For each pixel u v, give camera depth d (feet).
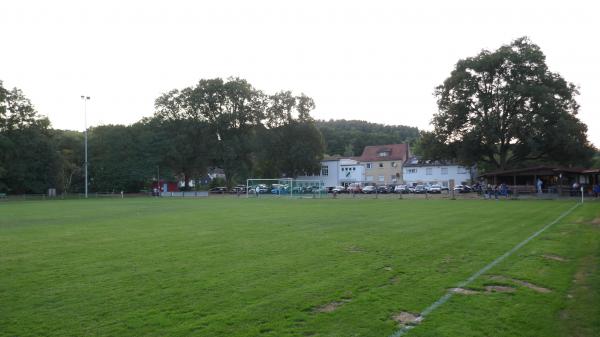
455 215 75.66
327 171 299.79
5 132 212.64
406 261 33.47
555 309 21.29
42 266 32.94
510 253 36.68
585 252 36.88
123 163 238.07
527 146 174.70
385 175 289.74
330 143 449.48
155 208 110.32
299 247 40.81
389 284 26.32
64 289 25.86
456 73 184.14
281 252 38.09
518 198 147.54
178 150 241.96
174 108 250.98
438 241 43.96
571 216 71.26
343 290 24.95
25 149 214.28
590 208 89.81
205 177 281.54
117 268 31.89
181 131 244.83
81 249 41.11
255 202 141.90
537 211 83.41
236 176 256.11
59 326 19.35
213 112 254.88
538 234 48.80
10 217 82.84
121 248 41.39
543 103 164.55
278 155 261.65
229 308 21.77
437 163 269.44
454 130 188.24
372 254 36.70
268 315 20.59
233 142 244.63
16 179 213.46
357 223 63.36
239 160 250.98
